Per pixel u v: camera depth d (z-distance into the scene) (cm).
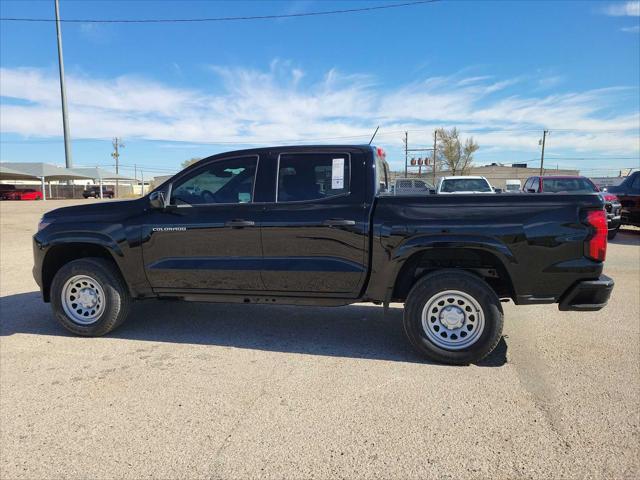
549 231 396
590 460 271
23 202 3984
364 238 427
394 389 365
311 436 299
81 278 486
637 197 1323
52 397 354
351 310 599
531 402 341
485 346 402
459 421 316
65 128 3947
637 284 730
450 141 6650
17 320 554
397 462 271
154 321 548
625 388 362
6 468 268
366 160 443
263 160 463
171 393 360
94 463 272
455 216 409
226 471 264
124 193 7800
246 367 410
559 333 497
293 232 441
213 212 461
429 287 410
